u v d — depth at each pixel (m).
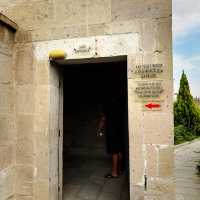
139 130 2.83
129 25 2.92
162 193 2.74
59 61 3.24
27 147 3.19
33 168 3.16
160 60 2.81
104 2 3.02
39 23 3.23
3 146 3.04
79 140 7.13
